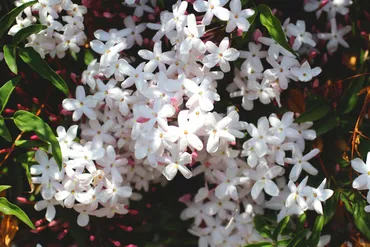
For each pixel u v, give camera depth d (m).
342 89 0.64
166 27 0.59
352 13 0.65
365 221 0.59
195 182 0.65
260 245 0.60
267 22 0.57
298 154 0.60
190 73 0.59
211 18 0.58
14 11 0.57
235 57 0.58
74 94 0.62
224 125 0.58
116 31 0.61
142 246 0.64
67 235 0.64
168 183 0.65
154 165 0.58
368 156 0.58
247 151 0.60
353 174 0.61
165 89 0.58
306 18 0.65
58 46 0.60
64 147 0.59
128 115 0.60
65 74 0.62
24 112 0.57
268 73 0.60
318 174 0.62
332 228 0.63
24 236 0.63
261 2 0.64
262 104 0.62
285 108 0.62
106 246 0.63
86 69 0.62
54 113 0.63
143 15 0.63
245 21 0.58
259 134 0.59
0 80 0.63
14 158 0.60
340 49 0.65
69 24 0.60
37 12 0.61
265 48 0.61
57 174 0.59
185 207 0.65
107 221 0.64
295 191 0.59
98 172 0.59
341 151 0.62
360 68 0.63
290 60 0.60
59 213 0.62
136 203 0.64
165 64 0.60
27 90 0.63
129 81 0.59
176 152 0.58
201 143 0.57
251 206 0.62
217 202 0.63
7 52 0.58
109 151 0.60
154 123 0.57
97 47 0.60
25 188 0.63
